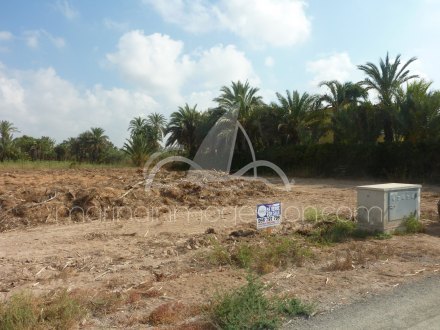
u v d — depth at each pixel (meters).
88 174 27.42
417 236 8.66
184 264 6.95
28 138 75.38
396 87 28.53
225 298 4.71
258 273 6.34
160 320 4.59
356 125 28.20
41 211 11.69
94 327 4.50
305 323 4.52
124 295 5.36
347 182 24.81
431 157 23.66
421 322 4.52
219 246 7.35
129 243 8.80
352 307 4.96
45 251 8.23
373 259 7.01
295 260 6.91
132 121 59.38
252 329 4.33
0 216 11.34
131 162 40.69
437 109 24.41
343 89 33.50
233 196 15.86
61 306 4.77
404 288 5.61
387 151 25.78
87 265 7.07
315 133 34.41
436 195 17.00
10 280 6.30
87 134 69.00
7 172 29.52
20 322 4.32
